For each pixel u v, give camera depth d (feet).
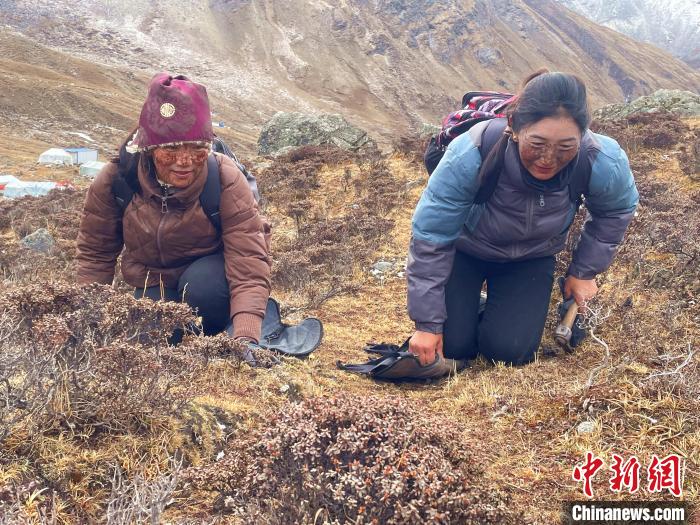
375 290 23.35
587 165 12.67
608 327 14.90
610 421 9.93
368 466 6.49
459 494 6.31
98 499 7.22
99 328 9.05
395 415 7.16
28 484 6.84
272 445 6.57
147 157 11.44
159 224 12.10
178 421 8.70
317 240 30.25
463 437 7.32
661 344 13.02
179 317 9.63
